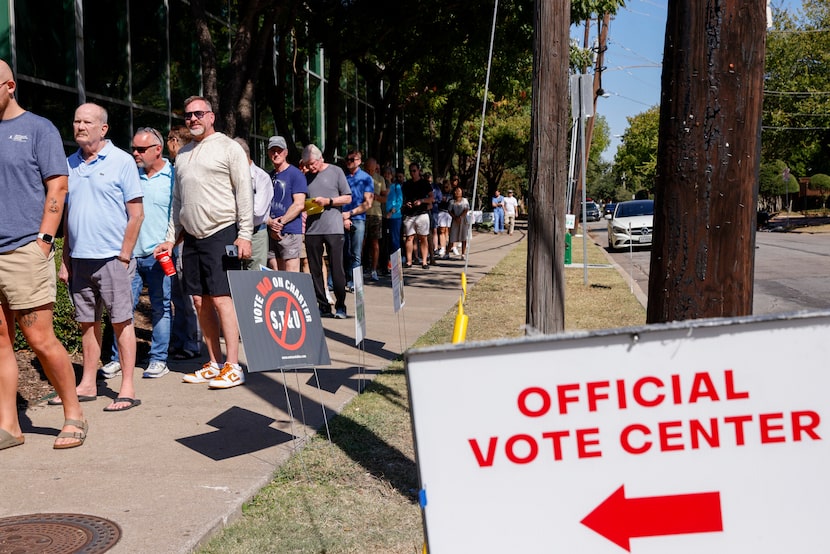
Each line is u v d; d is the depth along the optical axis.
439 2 17.11
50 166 4.93
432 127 38.22
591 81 14.37
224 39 17.44
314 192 10.10
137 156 7.12
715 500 2.16
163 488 4.39
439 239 21.16
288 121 21.50
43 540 3.71
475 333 9.21
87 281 6.07
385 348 8.45
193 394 6.49
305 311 5.46
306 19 17.33
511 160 61.47
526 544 2.16
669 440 2.16
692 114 3.15
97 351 6.41
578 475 2.16
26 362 7.38
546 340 2.14
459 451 2.15
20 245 4.87
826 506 2.16
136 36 14.06
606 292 13.58
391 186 15.48
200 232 6.57
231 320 6.69
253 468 4.71
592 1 15.32
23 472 4.67
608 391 2.16
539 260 5.40
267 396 6.39
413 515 4.07
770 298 12.88
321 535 3.82
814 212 63.91
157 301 7.13
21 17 11.12
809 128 45.12
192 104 6.52
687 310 3.18
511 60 20.33
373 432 5.39
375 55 21.64
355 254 12.77
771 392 2.15
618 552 2.17
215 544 3.73
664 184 3.23
